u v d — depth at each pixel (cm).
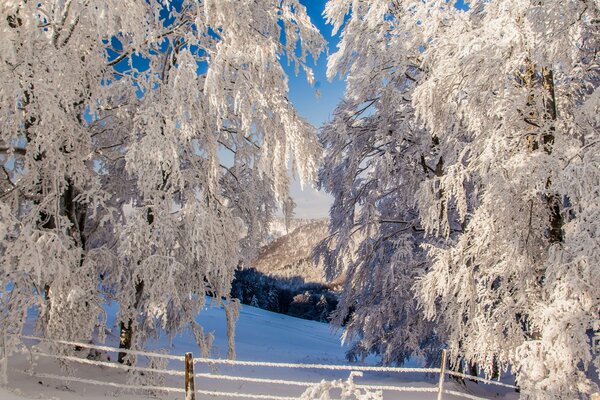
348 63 1612
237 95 1024
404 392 1370
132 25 942
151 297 1012
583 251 759
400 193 1669
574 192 791
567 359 776
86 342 1123
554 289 823
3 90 826
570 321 773
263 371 1834
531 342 843
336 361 2375
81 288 934
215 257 1070
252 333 3272
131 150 969
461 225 1455
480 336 974
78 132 1013
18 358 995
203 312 3834
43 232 894
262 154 1135
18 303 879
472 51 912
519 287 950
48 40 926
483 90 913
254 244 1345
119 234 1018
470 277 1008
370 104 1617
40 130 893
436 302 1474
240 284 5700
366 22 1530
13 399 754
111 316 2527
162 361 1066
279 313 5300
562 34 812
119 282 1075
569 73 974
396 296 1554
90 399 876
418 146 1495
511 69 888
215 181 1096
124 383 1054
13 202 996
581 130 886
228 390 1253
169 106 996
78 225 1127
